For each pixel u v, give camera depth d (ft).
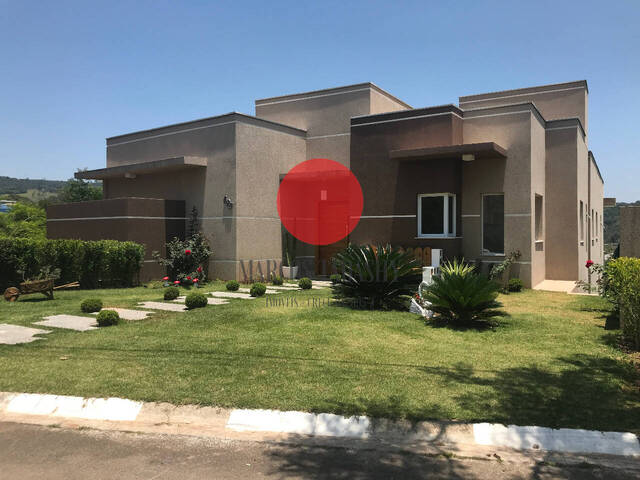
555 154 51.31
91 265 45.83
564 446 13.56
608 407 15.53
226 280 50.75
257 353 21.54
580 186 53.01
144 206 50.03
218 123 51.75
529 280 45.09
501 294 41.60
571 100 59.93
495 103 64.34
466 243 47.93
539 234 50.96
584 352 21.99
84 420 15.87
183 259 50.31
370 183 49.98
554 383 17.71
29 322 28.76
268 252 53.36
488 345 23.22
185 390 17.17
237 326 27.25
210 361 20.40
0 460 13.10
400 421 14.73
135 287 47.24
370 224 49.98
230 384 17.70
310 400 16.16
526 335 25.34
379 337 24.62
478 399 16.20
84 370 19.43
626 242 33.65
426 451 13.50
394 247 48.47
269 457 13.21
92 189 168.66
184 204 54.13
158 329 26.61
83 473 12.33
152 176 58.59
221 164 51.34
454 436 14.15
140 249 47.39
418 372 18.93
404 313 31.42
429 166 46.83
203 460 13.05
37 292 38.24
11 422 15.76
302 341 23.70
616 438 13.67
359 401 16.06
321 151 57.98
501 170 46.42
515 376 18.48
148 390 17.22
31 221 149.69
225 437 14.46
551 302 37.01
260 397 16.46
